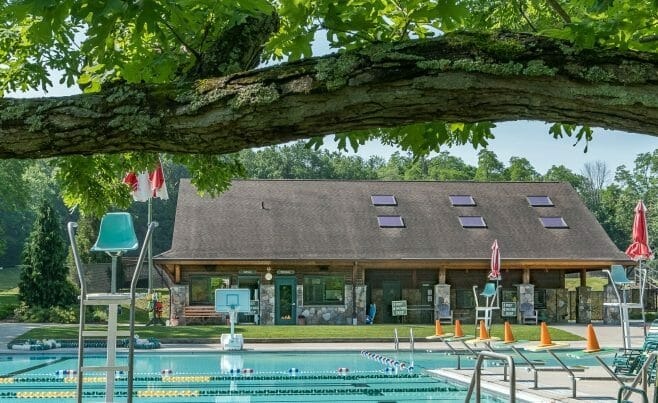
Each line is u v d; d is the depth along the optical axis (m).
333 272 33.44
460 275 34.84
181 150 3.15
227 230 34.47
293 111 2.90
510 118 2.89
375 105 2.85
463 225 36.38
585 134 4.38
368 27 3.40
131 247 7.49
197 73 3.69
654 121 2.71
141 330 27.28
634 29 3.26
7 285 67.06
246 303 22.72
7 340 23.67
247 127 2.96
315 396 14.14
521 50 2.78
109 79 4.50
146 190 20.95
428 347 23.17
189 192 37.00
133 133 3.06
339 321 33.03
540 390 12.91
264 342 25.42
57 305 35.69
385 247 34.25
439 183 39.66
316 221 35.75
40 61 5.55
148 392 14.59
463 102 2.81
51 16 2.96
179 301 32.06
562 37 3.08
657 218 79.06
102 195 5.70
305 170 96.19
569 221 37.38
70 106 3.10
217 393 14.57
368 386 15.48
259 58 4.04
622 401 5.34
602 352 10.77
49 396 13.90
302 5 3.34
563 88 2.73
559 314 34.75
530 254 34.75
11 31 5.49
